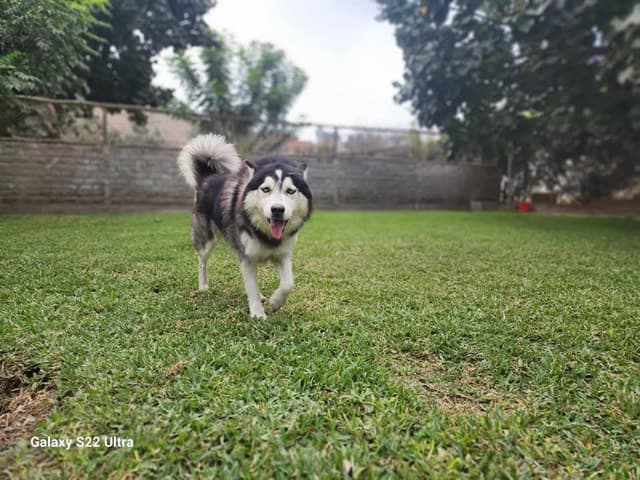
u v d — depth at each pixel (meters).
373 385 1.79
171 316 2.62
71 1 7.15
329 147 12.77
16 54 5.92
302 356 2.04
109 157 9.90
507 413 1.63
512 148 12.87
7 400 1.77
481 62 10.55
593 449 1.42
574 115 10.41
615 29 7.70
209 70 15.08
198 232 3.23
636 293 3.31
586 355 2.12
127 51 11.21
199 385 1.74
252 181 2.50
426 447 1.38
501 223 8.89
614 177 13.45
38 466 1.30
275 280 3.63
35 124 9.03
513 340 2.34
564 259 4.77
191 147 3.39
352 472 1.25
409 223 8.73
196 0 12.02
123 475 1.24
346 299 3.10
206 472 1.25
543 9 8.62
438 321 2.60
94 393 1.67
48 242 4.99
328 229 7.48
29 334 2.24
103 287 3.18
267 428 1.44
